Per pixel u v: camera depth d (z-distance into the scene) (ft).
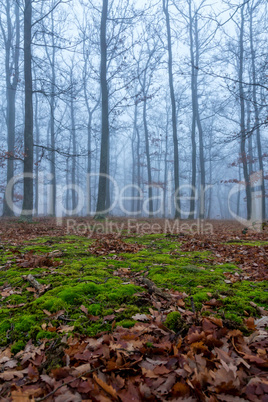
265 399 4.11
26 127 33.99
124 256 14.20
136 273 10.80
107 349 5.40
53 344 5.73
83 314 7.03
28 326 6.43
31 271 10.80
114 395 4.24
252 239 22.40
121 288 8.71
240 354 5.29
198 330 6.14
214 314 7.03
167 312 7.14
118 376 4.68
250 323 6.39
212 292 8.57
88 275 10.23
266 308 7.52
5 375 4.84
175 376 4.71
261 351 5.29
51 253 14.08
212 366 4.97
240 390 4.30
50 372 4.93
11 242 18.26
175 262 12.82
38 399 4.20
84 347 5.53
